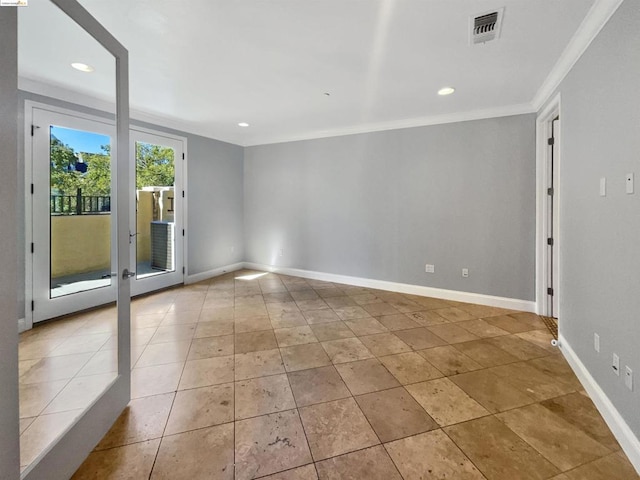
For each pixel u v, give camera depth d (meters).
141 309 3.54
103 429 1.56
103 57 2.28
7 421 1.02
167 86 3.02
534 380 2.11
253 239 5.64
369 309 3.59
